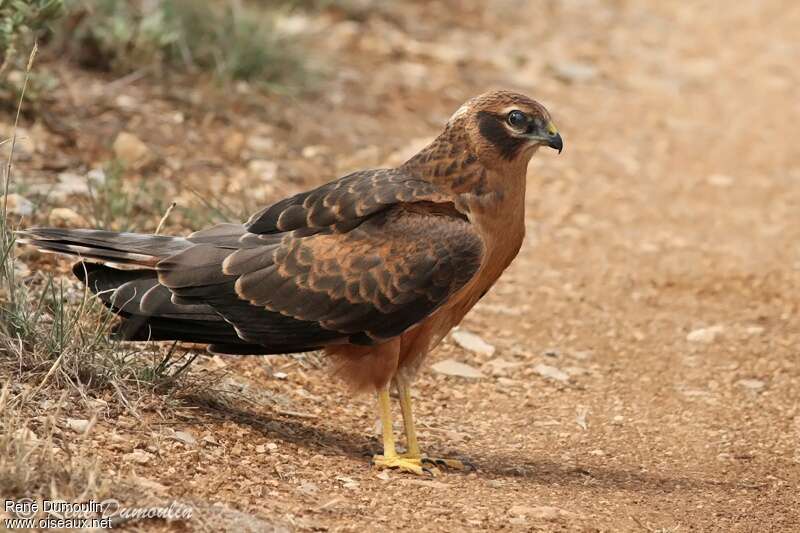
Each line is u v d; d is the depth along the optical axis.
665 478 10.52
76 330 10.21
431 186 10.06
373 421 11.16
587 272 16.23
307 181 16.64
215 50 18.78
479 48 24.70
